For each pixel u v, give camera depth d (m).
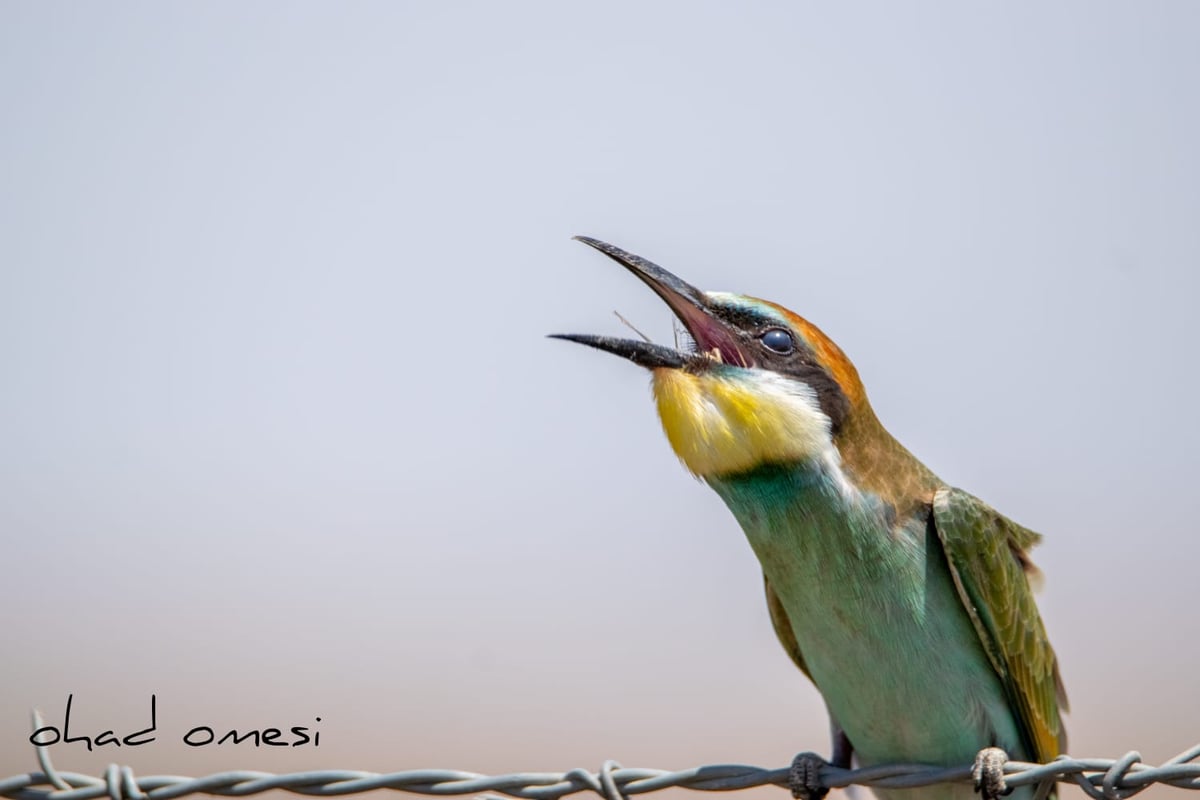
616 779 9.18
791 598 10.80
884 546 10.48
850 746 11.34
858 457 10.75
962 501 10.59
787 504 10.62
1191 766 8.62
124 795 9.14
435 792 9.12
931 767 9.95
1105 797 8.80
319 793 9.10
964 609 10.53
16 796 9.16
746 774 9.40
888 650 10.51
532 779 9.13
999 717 10.63
